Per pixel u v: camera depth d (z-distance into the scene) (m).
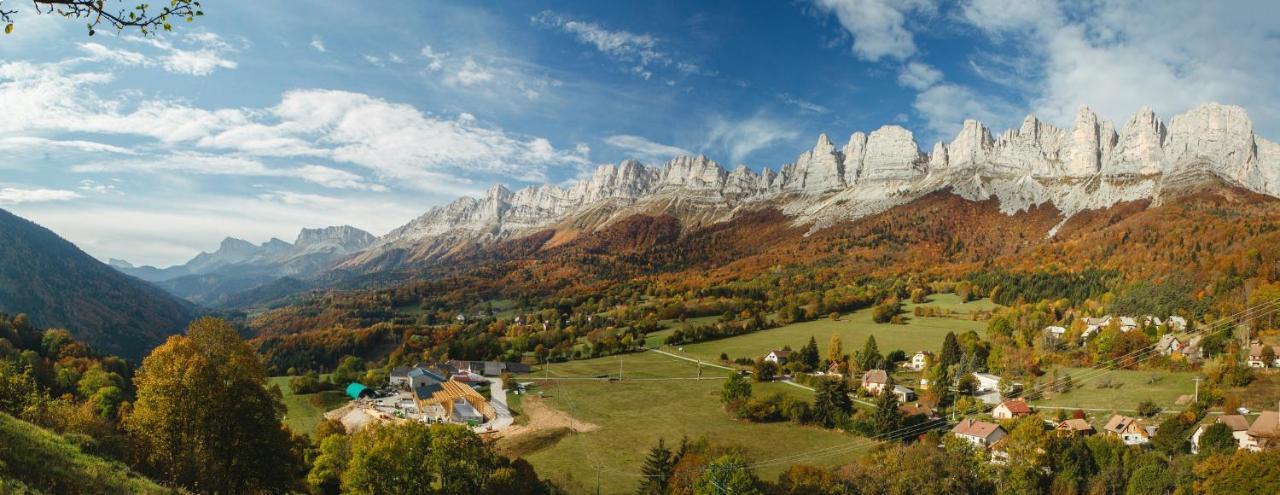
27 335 152.38
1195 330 125.69
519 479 66.81
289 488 55.88
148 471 42.25
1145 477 72.44
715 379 145.38
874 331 181.25
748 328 195.12
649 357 174.25
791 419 107.44
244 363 58.00
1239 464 66.00
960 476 76.00
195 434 46.59
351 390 146.00
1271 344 109.06
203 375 46.81
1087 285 191.00
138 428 45.41
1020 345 142.38
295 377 165.75
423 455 61.09
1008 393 114.62
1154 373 110.81
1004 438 84.81
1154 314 146.25
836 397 105.50
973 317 189.62
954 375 126.56
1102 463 79.00
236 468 48.53
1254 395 92.62
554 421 116.25
